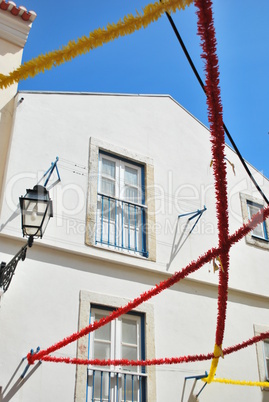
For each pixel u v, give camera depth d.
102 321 4.70
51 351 4.88
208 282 7.14
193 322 6.74
